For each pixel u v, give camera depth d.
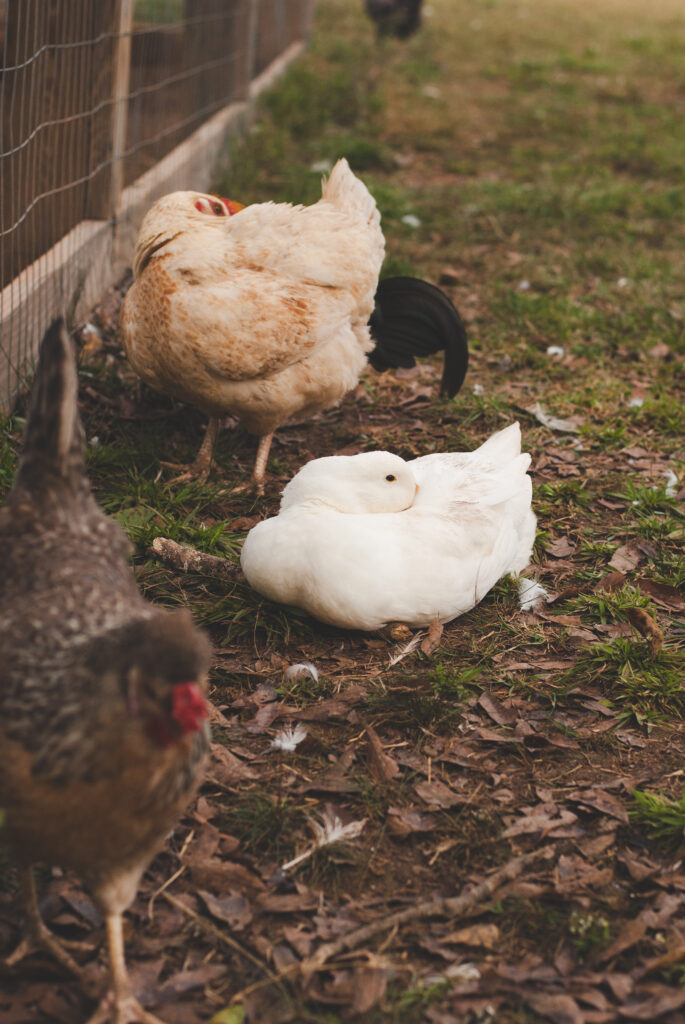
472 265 7.72
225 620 3.69
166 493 4.47
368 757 3.08
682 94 14.29
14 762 1.98
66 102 5.45
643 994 2.39
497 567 3.78
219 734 3.16
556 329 6.62
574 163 10.41
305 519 3.57
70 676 1.98
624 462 5.09
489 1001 2.36
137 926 2.54
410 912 2.55
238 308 4.23
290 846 2.79
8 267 4.74
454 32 18.78
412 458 5.01
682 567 4.13
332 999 2.34
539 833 2.87
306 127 10.83
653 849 2.84
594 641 3.70
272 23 12.65
